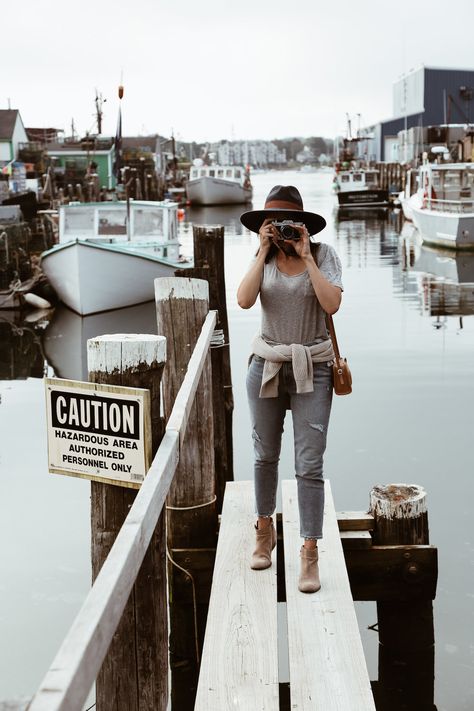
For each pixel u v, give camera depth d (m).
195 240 6.51
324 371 3.73
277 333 3.72
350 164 65.00
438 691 4.16
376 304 16.58
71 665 1.45
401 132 63.50
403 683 4.23
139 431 2.48
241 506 4.84
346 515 4.81
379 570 4.64
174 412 3.04
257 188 102.50
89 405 2.56
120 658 2.73
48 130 65.06
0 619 4.77
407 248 28.06
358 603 5.00
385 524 4.70
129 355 2.56
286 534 4.42
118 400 2.50
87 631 1.56
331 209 53.25
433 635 4.58
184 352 4.96
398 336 13.25
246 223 3.79
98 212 18.70
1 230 18.89
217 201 62.69
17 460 7.85
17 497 6.84
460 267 22.53
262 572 4.04
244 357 11.98
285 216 3.61
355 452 7.60
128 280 18.05
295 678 3.19
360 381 10.41
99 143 50.94
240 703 3.09
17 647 4.48
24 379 11.64
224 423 6.04
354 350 12.29
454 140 53.97
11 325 16.69
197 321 4.96
